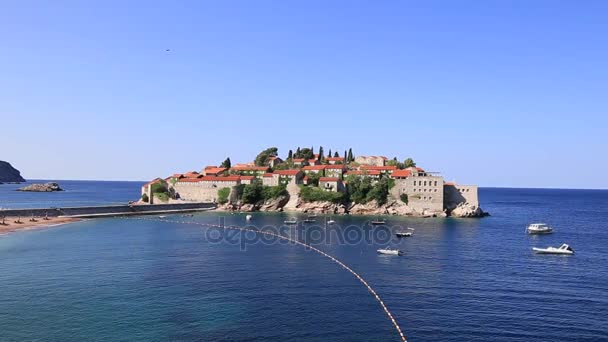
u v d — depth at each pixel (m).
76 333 55.66
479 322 61.16
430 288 77.25
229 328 57.94
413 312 64.88
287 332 57.03
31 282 77.75
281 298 70.50
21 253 103.94
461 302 69.62
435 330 58.31
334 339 55.19
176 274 84.56
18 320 59.72
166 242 123.19
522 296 73.12
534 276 86.94
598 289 77.75
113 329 57.03
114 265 91.81
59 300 67.94
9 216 162.75
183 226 163.12
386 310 65.50
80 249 110.00
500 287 78.50
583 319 62.66
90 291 72.62
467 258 104.31
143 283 77.75
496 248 119.75
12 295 70.25
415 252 111.62
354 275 85.75
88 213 189.62
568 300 71.19
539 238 143.12
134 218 190.62
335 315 63.25
